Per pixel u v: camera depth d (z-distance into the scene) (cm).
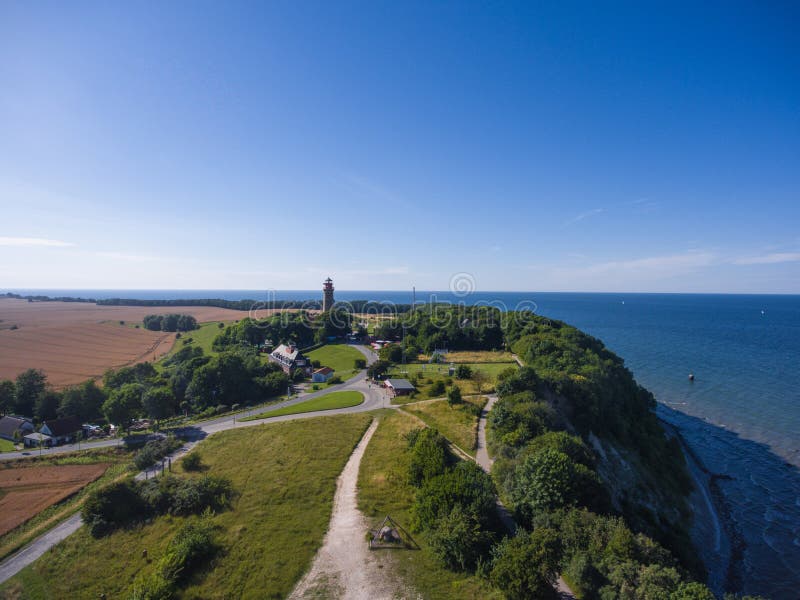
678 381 11725
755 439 7931
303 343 13962
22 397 8375
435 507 3631
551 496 3591
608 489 4734
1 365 10681
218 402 8369
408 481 4419
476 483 3759
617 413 6844
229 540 3544
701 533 5153
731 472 6794
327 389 8881
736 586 4309
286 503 4106
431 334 12700
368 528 3681
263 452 5400
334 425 6281
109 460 5834
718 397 10275
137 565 3409
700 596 2369
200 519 3906
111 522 3978
